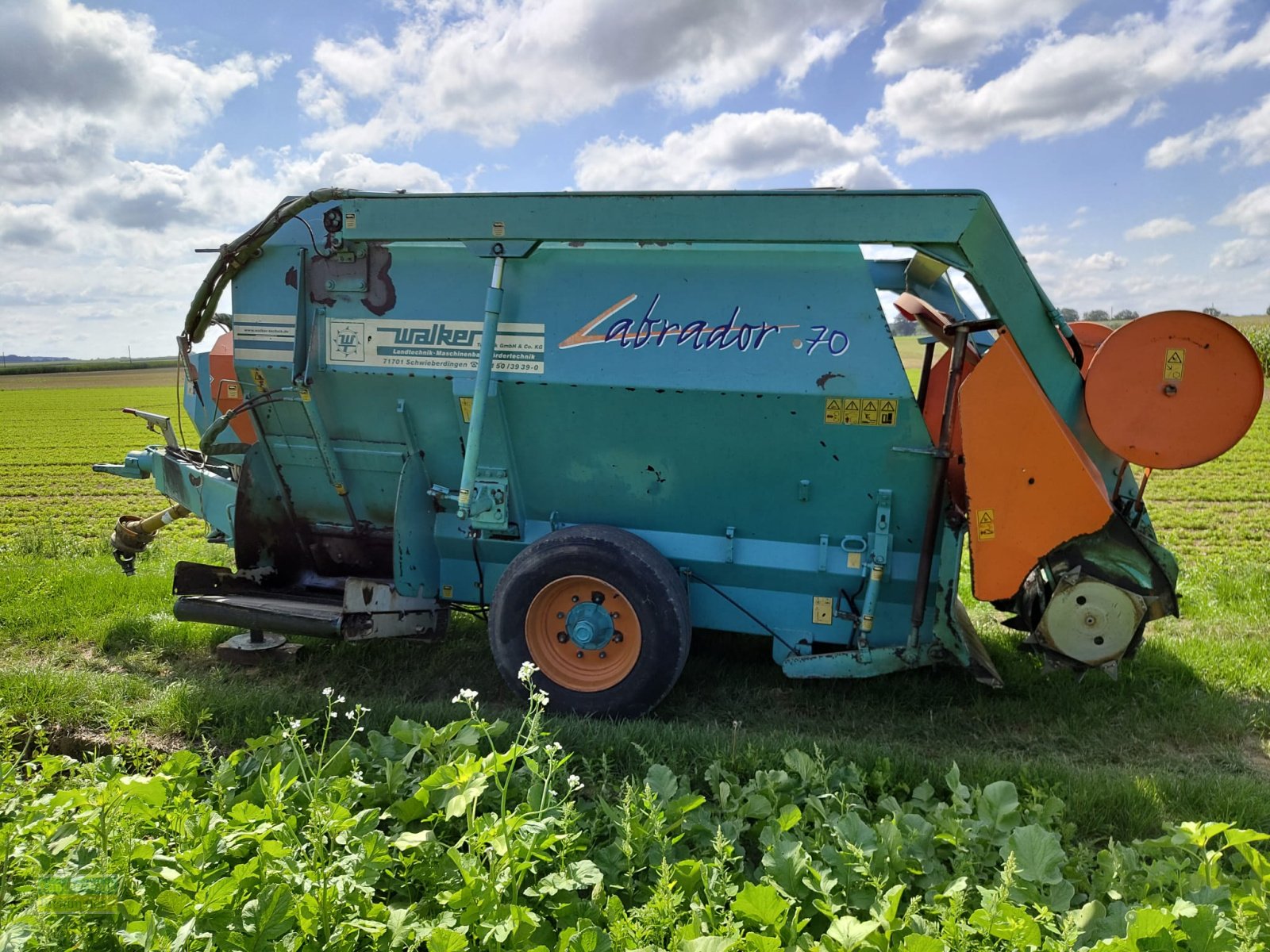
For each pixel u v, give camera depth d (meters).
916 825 3.14
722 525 4.93
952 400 4.43
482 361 4.73
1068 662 4.36
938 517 4.53
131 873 2.57
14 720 4.41
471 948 2.41
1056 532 4.25
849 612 4.82
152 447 6.79
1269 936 2.47
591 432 4.84
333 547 5.95
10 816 2.88
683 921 2.65
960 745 4.60
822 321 4.41
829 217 4.23
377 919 2.50
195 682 5.08
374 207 4.81
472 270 4.87
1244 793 3.71
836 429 4.49
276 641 5.86
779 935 2.44
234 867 2.59
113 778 2.92
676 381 4.56
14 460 22.45
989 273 4.19
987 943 2.44
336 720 4.49
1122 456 4.21
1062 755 4.46
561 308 4.71
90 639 6.10
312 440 5.51
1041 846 2.87
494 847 2.63
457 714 4.53
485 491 5.06
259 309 5.26
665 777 3.39
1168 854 3.28
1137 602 4.22
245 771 3.57
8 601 6.75
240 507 5.59
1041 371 4.31
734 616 5.04
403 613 5.21
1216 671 5.40
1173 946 2.31
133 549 7.20
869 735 4.71
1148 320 4.11
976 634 5.41
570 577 4.69
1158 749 4.54
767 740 4.16
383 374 5.05
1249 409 4.06
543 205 4.55
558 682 4.78
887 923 2.40
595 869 2.72
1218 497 13.21
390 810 3.12
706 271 4.53
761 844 3.02
